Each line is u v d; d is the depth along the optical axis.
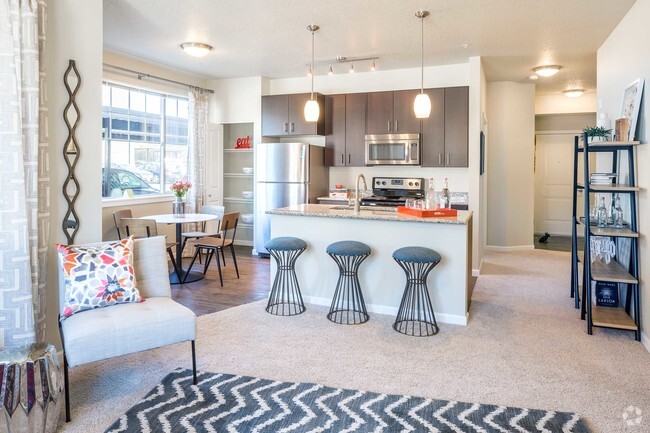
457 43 5.02
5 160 2.51
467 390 2.57
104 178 5.73
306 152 6.26
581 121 8.92
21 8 2.56
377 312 4.03
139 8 4.03
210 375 2.73
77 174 3.05
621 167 3.97
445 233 3.79
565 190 9.19
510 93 7.14
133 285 2.71
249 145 7.25
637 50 3.67
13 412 1.95
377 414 2.29
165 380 2.65
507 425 2.19
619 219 3.77
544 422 2.22
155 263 2.98
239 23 4.42
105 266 2.65
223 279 5.29
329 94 6.66
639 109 3.51
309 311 4.06
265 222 6.60
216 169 7.20
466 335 3.48
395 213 4.18
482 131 6.12
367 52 5.43
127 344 2.36
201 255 6.44
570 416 2.28
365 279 4.07
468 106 5.73
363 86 6.53
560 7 3.92
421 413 2.30
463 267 3.74
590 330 3.49
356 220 4.07
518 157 7.29
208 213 6.01
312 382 2.65
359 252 3.68
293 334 3.47
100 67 3.18
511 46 5.11
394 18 4.24
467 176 6.16
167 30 4.63
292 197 6.38
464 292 3.74
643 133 3.44
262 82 6.86
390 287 3.99
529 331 3.57
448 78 6.06
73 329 2.28
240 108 7.00
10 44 2.50
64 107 2.96
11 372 1.96
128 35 4.82
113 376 2.73
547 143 9.23
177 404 2.38
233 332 3.51
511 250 7.38
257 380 2.67
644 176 3.40
